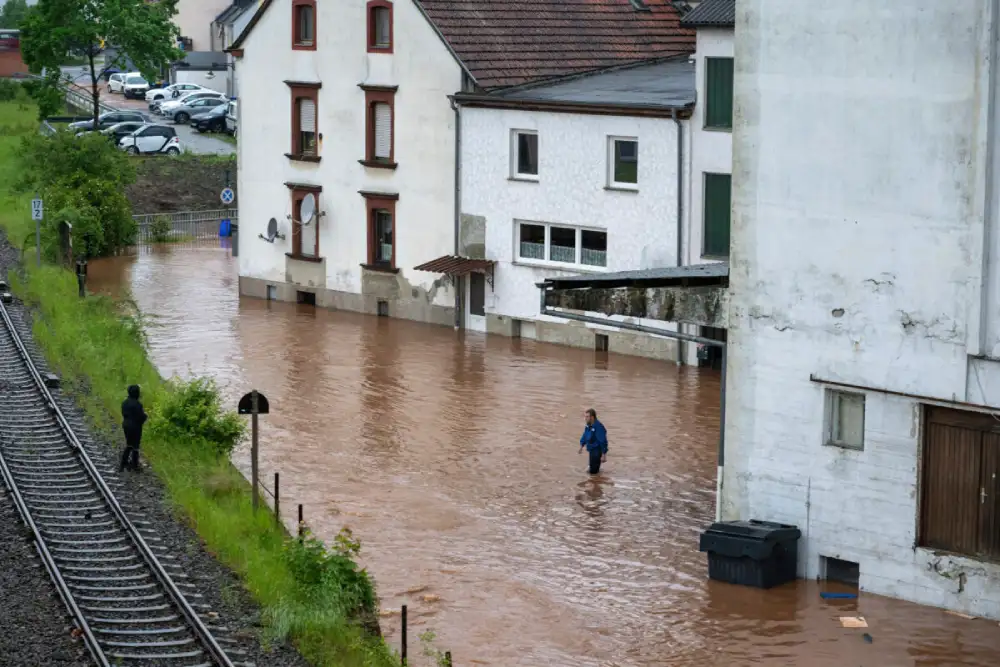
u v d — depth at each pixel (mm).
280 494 38500
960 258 29484
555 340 58062
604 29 64562
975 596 30078
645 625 29953
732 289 33094
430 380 51906
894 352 30641
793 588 31938
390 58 61594
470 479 40250
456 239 60312
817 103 31266
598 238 56531
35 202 64000
